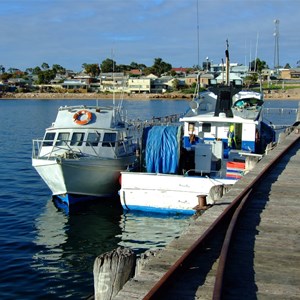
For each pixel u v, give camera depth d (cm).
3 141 4081
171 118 2802
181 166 1775
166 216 1677
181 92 14238
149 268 588
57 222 1664
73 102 12938
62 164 1711
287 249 689
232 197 980
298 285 560
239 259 646
